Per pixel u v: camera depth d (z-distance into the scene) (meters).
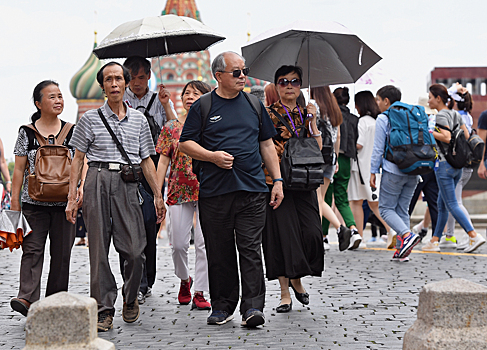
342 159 10.30
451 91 11.22
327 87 7.95
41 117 5.98
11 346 4.92
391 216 9.24
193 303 6.29
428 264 8.89
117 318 5.90
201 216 5.55
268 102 7.54
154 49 8.15
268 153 5.64
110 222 5.50
